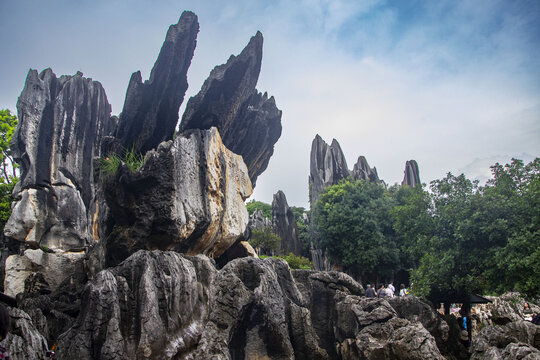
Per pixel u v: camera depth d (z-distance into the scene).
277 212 60.44
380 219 48.66
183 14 22.03
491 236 21.19
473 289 22.38
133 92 22.00
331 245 49.84
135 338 13.30
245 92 24.22
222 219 22.52
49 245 28.41
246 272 17.06
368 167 67.12
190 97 23.03
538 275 19.31
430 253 23.88
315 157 62.91
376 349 15.16
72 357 12.62
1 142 46.41
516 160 23.09
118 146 21.78
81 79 32.22
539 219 20.30
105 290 13.53
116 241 18.38
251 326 16.02
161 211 18.31
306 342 16.61
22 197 28.20
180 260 15.88
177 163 19.23
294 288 18.09
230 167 24.75
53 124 29.92
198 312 15.89
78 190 30.92
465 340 20.30
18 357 10.63
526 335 15.11
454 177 24.55
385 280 50.31
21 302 19.53
